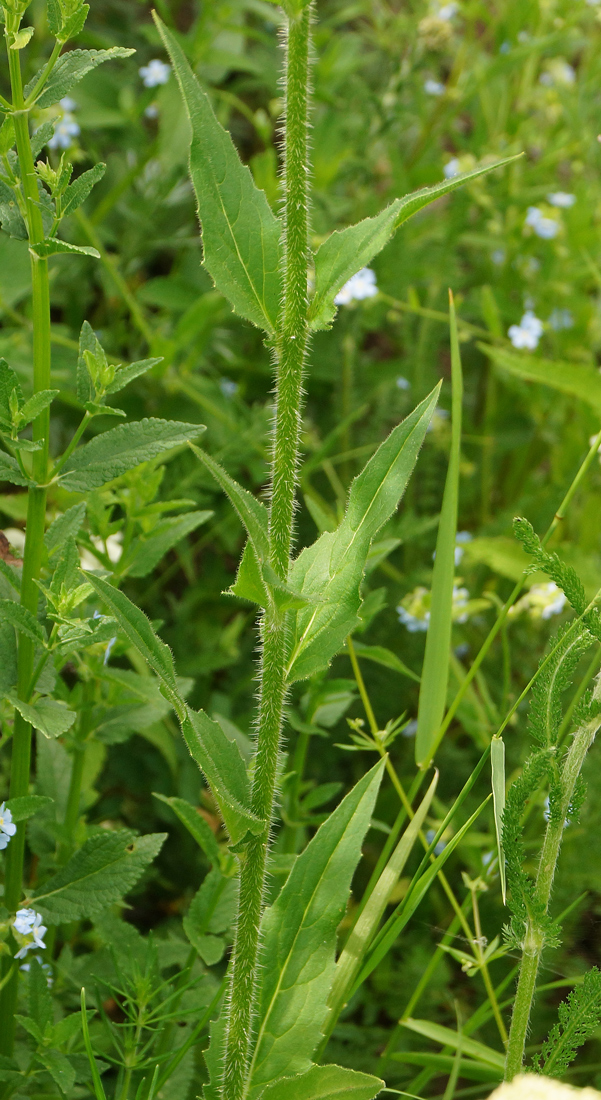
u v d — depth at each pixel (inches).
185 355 46.8
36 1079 29.6
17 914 28.1
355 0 62.2
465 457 49.0
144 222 47.4
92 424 43.0
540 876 27.6
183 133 47.0
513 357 38.5
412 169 51.8
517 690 38.6
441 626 30.0
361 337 48.0
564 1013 27.7
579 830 34.3
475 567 42.7
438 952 30.4
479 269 53.9
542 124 56.9
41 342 27.5
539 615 36.8
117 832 28.8
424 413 26.3
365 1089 26.9
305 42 25.3
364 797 27.9
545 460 54.4
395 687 39.0
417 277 49.2
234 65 49.0
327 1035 28.8
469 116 67.3
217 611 41.6
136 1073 30.8
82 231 44.3
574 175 54.8
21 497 36.4
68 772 31.8
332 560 26.4
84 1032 27.5
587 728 27.3
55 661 28.7
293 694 38.0
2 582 28.4
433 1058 30.4
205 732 26.1
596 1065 32.7
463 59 53.3
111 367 27.6
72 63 27.1
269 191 44.7
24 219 27.3
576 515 44.5
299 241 25.6
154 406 43.4
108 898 28.5
